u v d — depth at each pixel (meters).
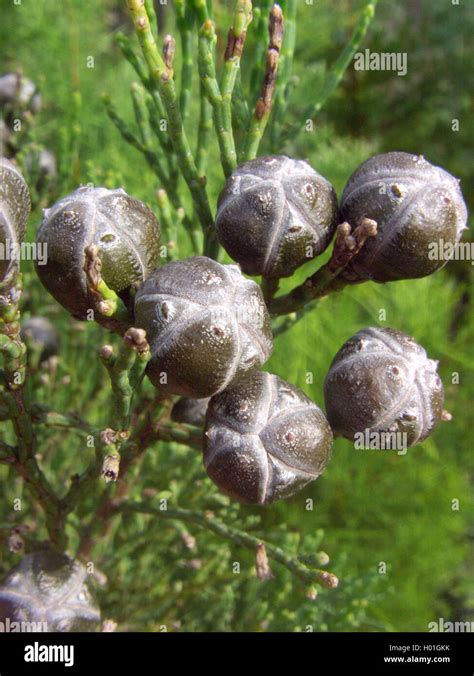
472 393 0.31
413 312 0.29
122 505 0.16
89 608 0.14
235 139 0.17
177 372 0.11
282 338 0.25
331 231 0.13
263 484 0.12
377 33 0.41
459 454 0.31
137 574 0.21
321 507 0.28
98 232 0.12
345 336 0.27
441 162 0.41
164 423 0.15
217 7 0.32
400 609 0.28
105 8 0.35
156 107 0.16
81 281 0.12
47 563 0.14
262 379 0.12
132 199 0.12
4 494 0.22
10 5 0.31
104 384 0.23
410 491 0.28
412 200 0.12
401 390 0.13
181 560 0.21
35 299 0.22
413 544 0.28
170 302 0.11
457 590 0.31
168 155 0.17
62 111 0.29
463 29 0.41
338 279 0.13
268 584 0.23
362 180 0.12
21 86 0.22
